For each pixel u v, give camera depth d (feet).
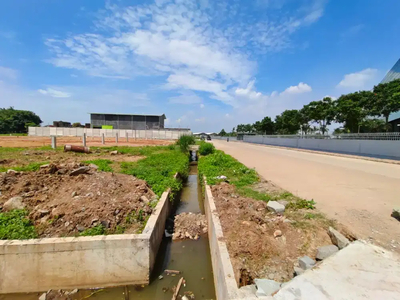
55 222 13.44
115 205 15.42
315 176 27.61
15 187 16.52
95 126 151.02
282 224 13.26
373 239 11.14
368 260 8.58
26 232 12.38
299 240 11.82
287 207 16.08
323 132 88.84
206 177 27.63
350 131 74.84
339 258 8.76
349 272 7.84
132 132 133.28
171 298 11.23
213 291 11.75
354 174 28.76
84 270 11.69
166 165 34.37
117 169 28.89
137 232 13.30
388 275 7.62
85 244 11.57
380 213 14.55
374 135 50.90
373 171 30.96
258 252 11.03
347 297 6.61
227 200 18.17
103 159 36.22
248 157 50.62
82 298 11.21
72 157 38.34
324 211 15.08
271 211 15.48
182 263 14.11
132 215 15.11
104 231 13.23
